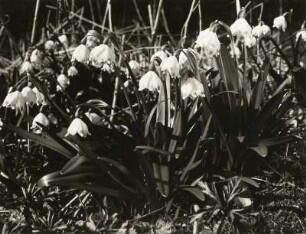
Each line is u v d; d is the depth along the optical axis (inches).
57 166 32.7
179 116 28.0
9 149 33.7
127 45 46.8
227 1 57.1
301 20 52.9
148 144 28.6
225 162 30.4
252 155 30.7
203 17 57.2
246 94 31.5
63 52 41.8
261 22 32.7
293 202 30.2
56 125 33.6
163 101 28.9
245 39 30.9
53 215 28.6
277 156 33.3
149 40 47.4
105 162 28.8
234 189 28.3
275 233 28.2
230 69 29.5
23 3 55.1
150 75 27.4
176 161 28.8
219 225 27.8
